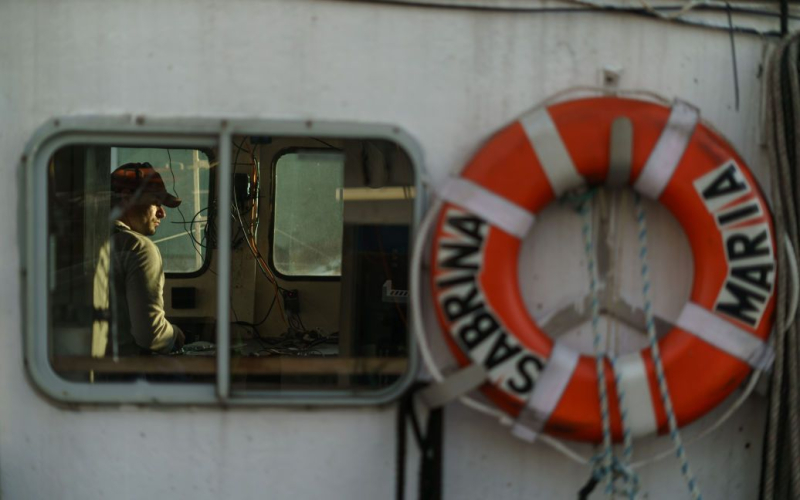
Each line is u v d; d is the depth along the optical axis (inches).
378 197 109.7
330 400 100.0
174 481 100.9
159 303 143.6
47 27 98.4
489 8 99.3
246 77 98.7
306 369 106.8
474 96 100.0
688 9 100.5
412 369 99.5
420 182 98.8
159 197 146.9
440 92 99.6
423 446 99.7
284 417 100.3
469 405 96.1
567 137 94.7
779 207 98.6
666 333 101.4
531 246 100.7
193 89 98.6
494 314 93.9
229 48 98.4
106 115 98.4
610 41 100.7
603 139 94.6
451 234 94.3
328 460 101.1
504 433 102.0
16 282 99.5
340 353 119.8
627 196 100.7
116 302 124.6
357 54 99.0
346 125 98.3
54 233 99.9
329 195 170.9
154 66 98.4
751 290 95.9
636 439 100.3
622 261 101.0
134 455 100.5
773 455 99.2
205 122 98.0
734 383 96.6
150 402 99.2
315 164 170.1
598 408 94.7
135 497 101.0
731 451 105.7
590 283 100.8
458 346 95.0
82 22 98.2
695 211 96.0
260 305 174.2
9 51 98.9
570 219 100.7
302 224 171.5
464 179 94.9
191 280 170.1
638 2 100.7
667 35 101.4
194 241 169.2
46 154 97.7
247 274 172.4
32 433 100.7
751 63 103.1
